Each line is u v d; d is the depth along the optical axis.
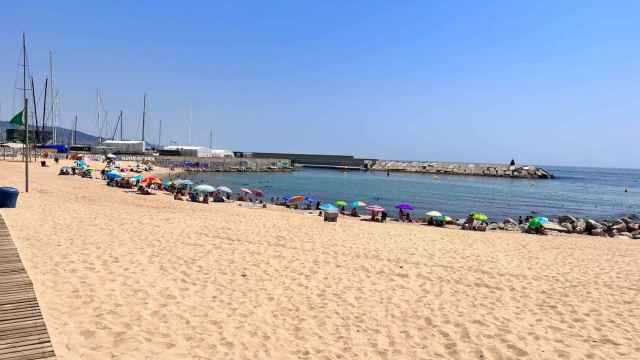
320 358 6.60
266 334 7.32
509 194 63.75
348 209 37.84
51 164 51.94
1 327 6.11
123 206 22.00
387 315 8.62
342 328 7.84
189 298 8.70
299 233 17.00
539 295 10.53
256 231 16.77
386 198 50.72
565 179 125.38
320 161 136.38
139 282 9.35
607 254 16.62
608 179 140.50
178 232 15.27
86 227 14.54
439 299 9.81
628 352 7.45
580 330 8.38
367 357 6.77
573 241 20.27
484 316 8.88
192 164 86.75
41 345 5.67
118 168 55.97
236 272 10.82
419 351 7.11
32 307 6.90
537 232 25.14
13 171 38.72
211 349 6.58
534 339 7.82
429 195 56.78
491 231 25.36
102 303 7.95
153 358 6.10
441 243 16.84
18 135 71.38
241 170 95.88
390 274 11.65
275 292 9.55
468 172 125.19
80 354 5.98
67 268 9.77
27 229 13.27
